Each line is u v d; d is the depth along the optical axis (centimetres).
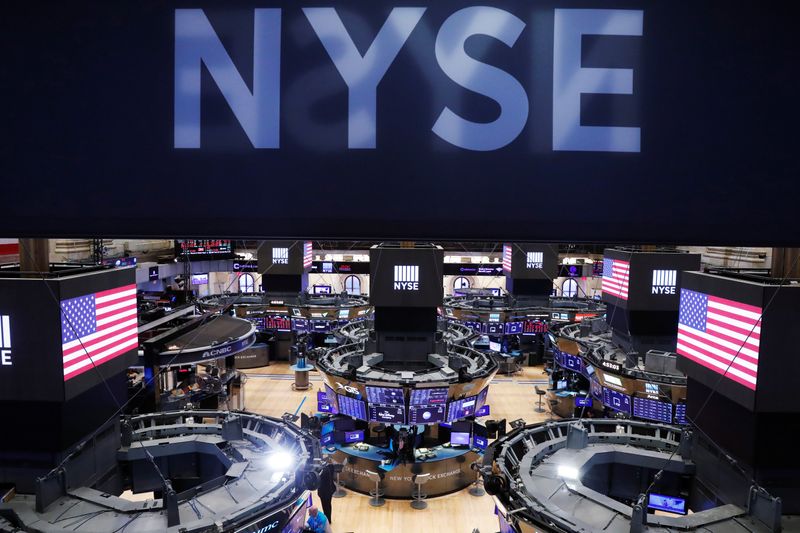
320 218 233
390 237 233
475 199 232
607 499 731
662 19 229
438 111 230
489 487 752
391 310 1480
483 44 229
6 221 231
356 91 230
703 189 232
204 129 230
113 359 782
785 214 233
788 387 675
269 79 229
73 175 231
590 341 1662
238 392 1764
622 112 231
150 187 231
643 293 1447
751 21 229
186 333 1438
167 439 905
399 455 1346
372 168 231
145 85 229
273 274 2544
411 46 229
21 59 228
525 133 231
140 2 228
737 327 715
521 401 1973
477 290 3036
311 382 2180
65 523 660
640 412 1284
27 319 669
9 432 717
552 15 229
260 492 736
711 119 231
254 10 229
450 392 1296
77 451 745
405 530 1188
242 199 232
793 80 230
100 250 1773
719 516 682
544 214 233
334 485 1303
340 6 229
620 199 232
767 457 694
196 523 655
